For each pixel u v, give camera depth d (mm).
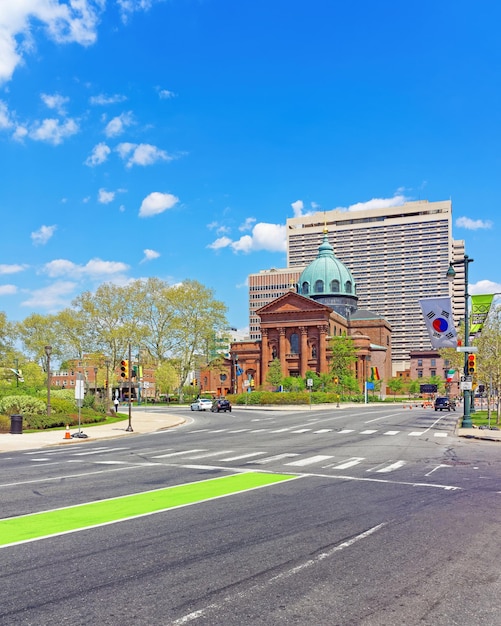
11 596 6074
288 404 73812
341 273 117875
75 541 8305
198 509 10484
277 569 6898
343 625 5293
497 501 11281
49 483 13758
